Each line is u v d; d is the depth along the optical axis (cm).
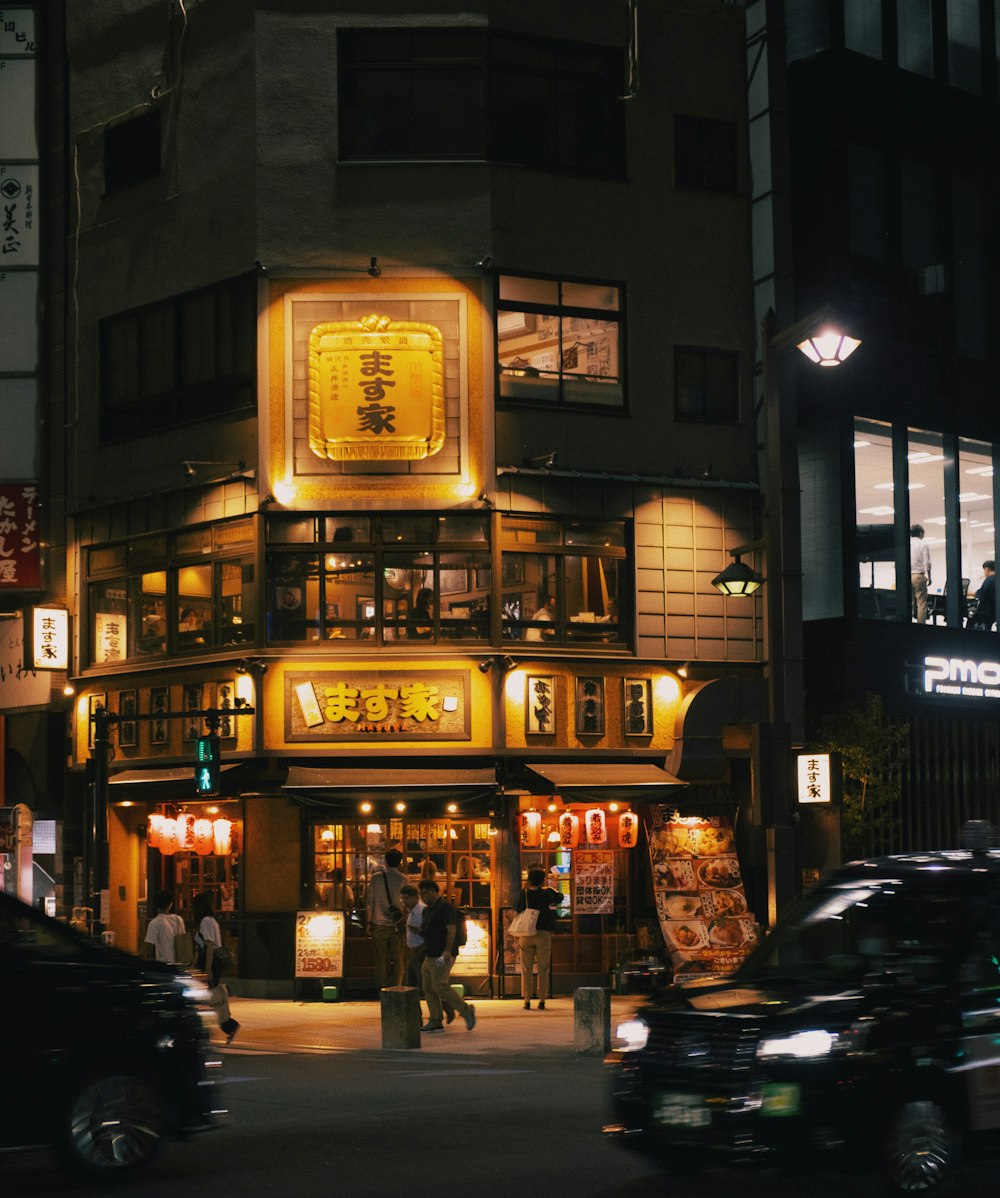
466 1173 1070
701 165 2891
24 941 1062
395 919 2545
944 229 3142
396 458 2633
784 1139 924
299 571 2659
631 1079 1005
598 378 2758
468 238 2680
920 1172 943
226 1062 1819
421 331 2641
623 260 2791
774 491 2023
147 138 2912
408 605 2655
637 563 2745
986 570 3161
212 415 2761
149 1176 1077
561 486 2700
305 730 2631
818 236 2964
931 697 3019
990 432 3189
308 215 2678
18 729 3088
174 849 2698
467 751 2628
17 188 3088
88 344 2977
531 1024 2231
